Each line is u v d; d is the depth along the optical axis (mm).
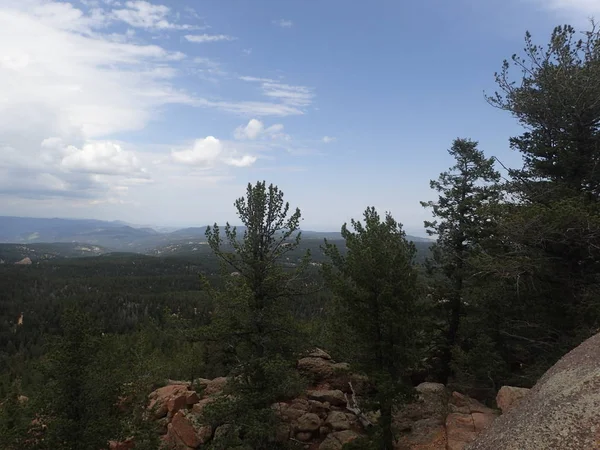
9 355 83438
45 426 9852
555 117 18406
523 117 19641
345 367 19062
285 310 15227
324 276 14211
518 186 19906
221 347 14969
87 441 9367
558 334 16969
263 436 12828
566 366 8641
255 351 14203
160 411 16500
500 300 18250
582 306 15125
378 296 12961
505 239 17703
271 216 14977
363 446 12422
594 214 14609
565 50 17609
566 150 17797
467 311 21062
